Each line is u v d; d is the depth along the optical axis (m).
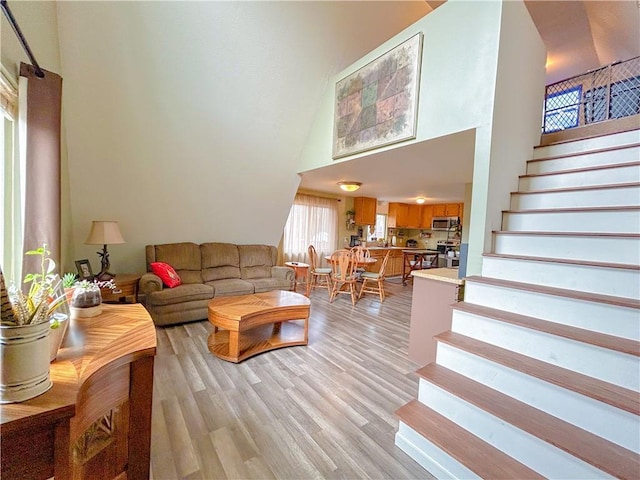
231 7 2.68
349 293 5.62
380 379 2.40
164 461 1.48
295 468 1.47
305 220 6.43
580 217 2.01
